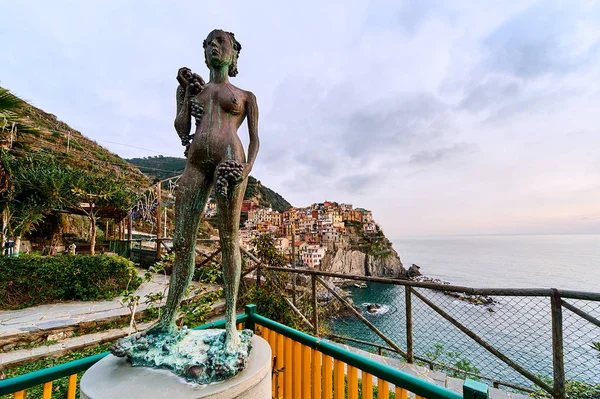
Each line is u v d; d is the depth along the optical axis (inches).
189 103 57.2
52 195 357.7
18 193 343.0
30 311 210.4
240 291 204.8
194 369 45.3
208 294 131.5
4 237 330.0
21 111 319.9
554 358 100.2
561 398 98.3
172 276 55.4
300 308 189.2
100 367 49.6
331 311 232.2
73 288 242.2
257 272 195.8
